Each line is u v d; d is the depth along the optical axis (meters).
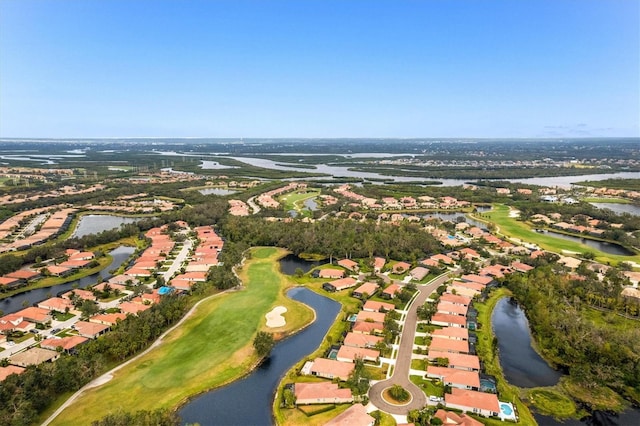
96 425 86.75
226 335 136.00
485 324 146.50
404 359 121.75
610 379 113.31
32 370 108.50
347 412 95.50
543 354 128.75
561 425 97.25
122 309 152.12
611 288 166.00
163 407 101.31
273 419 98.44
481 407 98.88
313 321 148.50
